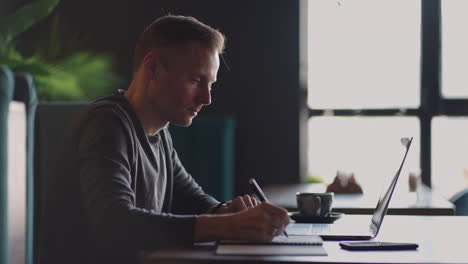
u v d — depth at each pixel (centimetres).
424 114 541
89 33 557
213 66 161
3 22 430
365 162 550
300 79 550
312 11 555
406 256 117
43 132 172
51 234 153
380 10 546
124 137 152
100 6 557
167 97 161
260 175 554
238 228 127
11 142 147
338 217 180
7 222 140
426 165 541
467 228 163
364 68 550
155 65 161
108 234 130
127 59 556
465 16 539
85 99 492
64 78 453
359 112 550
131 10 556
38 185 170
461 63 539
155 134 174
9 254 142
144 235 127
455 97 540
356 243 130
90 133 149
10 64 420
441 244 134
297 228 165
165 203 182
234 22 552
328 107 554
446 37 541
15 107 152
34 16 436
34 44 552
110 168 143
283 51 549
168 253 117
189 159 490
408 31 544
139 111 166
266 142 553
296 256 115
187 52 158
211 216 130
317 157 556
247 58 552
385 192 152
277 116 552
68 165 153
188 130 491
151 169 166
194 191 195
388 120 547
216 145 488
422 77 542
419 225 170
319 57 555
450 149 540
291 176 552
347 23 551
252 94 553
